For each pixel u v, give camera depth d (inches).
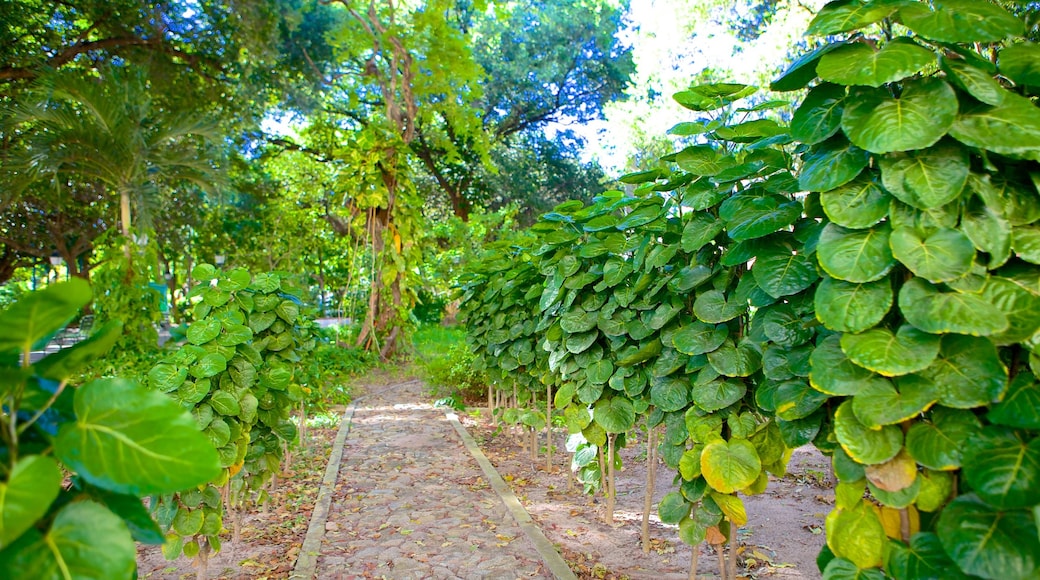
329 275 784.3
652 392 105.0
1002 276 60.8
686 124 98.0
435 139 652.1
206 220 704.4
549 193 960.9
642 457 205.3
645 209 105.6
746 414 94.7
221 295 126.7
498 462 204.2
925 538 61.3
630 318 123.9
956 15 59.9
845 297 63.6
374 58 486.9
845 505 66.9
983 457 55.8
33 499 40.8
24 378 43.3
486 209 896.9
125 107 368.5
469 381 311.9
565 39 828.0
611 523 146.5
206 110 517.7
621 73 865.5
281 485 183.0
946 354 60.6
